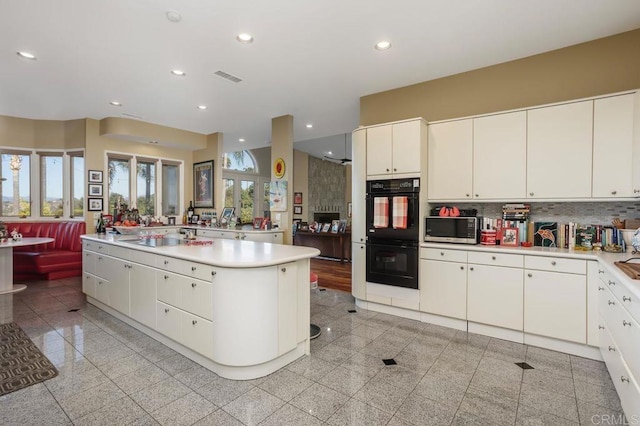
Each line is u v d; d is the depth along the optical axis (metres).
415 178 3.37
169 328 2.64
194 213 7.05
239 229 5.46
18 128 5.58
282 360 2.43
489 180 3.18
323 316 3.58
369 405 1.96
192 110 5.00
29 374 2.29
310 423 1.79
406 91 3.91
